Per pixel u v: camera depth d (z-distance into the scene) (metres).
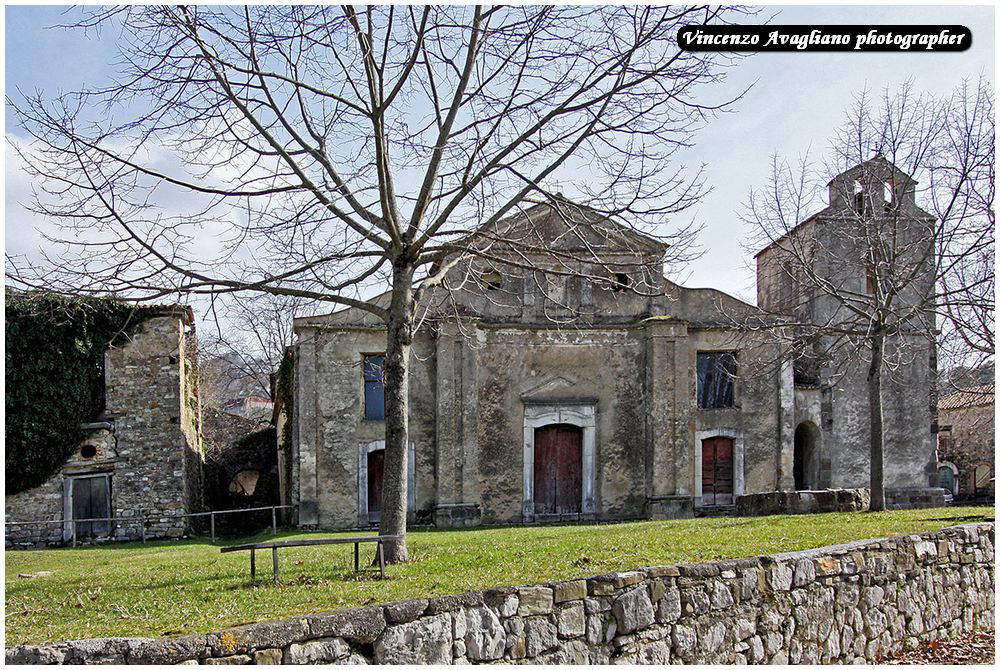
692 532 13.39
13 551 18.92
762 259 28.84
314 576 9.63
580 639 7.57
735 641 8.51
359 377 22.69
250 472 31.77
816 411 25.14
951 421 36.38
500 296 23.61
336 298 11.31
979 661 9.93
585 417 23.52
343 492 22.27
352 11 10.42
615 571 8.64
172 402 21.61
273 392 29.34
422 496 22.66
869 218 18.14
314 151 11.05
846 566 9.77
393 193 11.52
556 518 23.06
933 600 10.80
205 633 6.20
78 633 6.83
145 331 21.73
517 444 23.17
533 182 11.11
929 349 25.31
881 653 9.87
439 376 22.83
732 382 24.31
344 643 6.55
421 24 10.20
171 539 20.97
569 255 11.68
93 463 21.14
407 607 6.88
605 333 23.81
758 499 19.30
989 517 13.80
